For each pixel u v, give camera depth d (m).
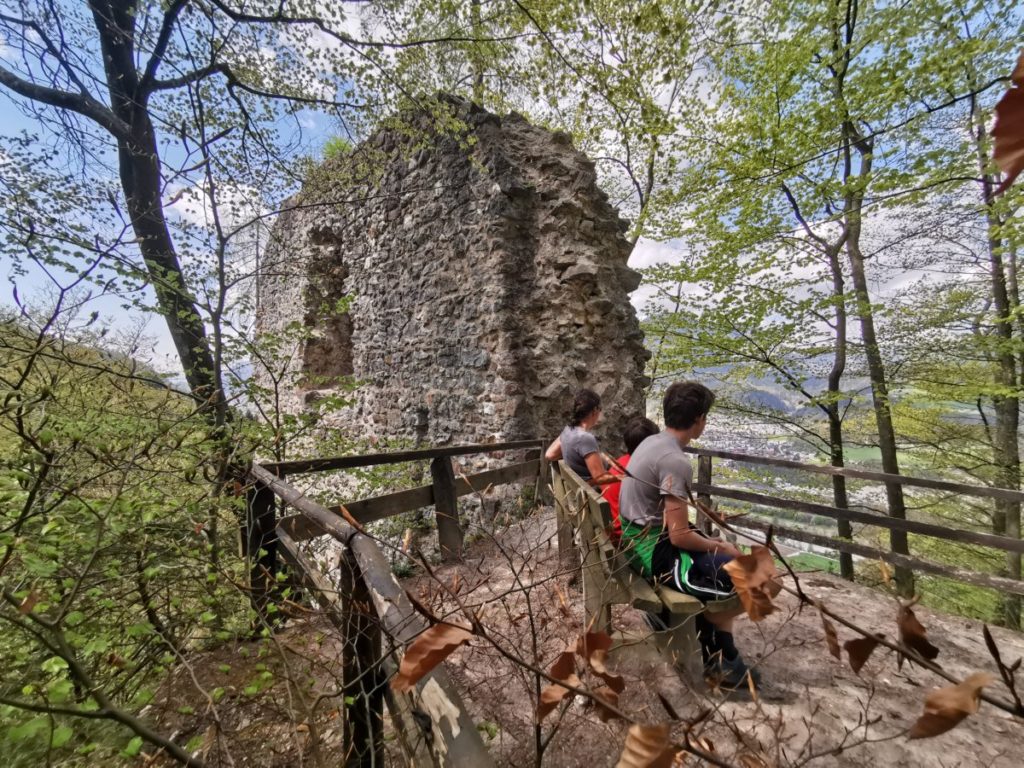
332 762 1.58
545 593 2.49
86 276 2.29
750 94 6.46
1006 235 5.15
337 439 4.89
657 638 1.94
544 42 4.66
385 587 1.20
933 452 8.16
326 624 2.05
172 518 2.05
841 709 1.93
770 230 6.77
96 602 1.66
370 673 1.45
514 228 4.71
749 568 0.69
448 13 4.65
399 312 5.89
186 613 1.81
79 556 1.68
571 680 0.77
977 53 4.52
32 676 1.37
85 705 1.35
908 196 5.48
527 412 4.50
